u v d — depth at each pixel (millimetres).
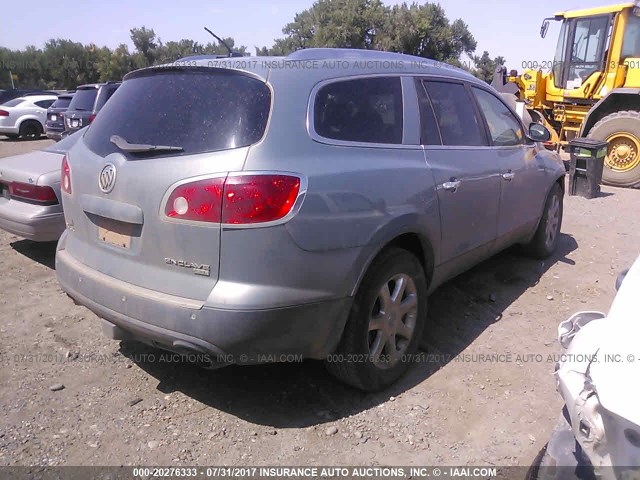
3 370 3525
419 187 3363
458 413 3139
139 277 2861
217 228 2592
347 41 35656
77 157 3291
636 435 1655
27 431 2943
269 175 2615
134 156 2891
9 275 5172
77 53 52719
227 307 2588
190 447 2852
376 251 3041
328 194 2789
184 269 2717
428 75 3838
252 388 3367
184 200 2645
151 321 2764
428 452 2836
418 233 3379
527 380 3459
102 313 3014
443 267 3783
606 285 4984
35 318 4281
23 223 5105
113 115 3262
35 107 19984
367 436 2945
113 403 3205
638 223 7102
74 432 2949
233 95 2824
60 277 3350
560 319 4312
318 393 3324
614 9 10016
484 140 4277
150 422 3041
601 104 9992
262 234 2592
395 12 36031
